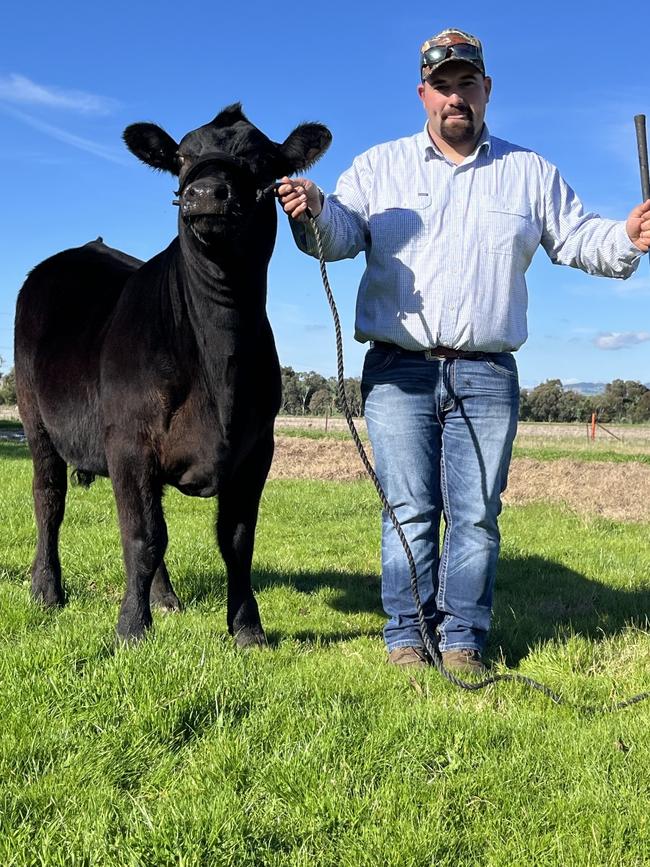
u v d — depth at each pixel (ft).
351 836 8.37
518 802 9.02
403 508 14.26
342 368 12.66
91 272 17.75
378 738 10.03
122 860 7.85
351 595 19.19
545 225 14.30
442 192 13.76
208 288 12.82
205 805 8.55
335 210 13.28
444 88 13.51
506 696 12.44
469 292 13.60
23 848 7.90
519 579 21.57
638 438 98.94
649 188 13.05
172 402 13.41
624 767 9.86
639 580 21.42
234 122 13.30
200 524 27.07
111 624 14.02
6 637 13.80
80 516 26.96
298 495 35.60
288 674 12.15
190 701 10.49
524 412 223.92
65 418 16.02
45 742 9.64
